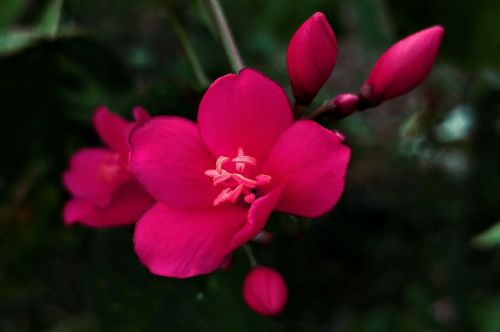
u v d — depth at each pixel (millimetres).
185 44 172
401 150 329
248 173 141
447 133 292
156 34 366
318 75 146
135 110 145
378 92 149
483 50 184
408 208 354
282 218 153
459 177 327
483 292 305
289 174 137
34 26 196
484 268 310
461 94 278
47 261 345
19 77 190
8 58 185
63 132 204
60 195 224
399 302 340
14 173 208
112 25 329
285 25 232
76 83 196
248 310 168
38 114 198
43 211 234
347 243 358
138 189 147
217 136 140
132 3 298
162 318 169
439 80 278
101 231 172
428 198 345
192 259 135
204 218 138
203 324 168
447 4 180
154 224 137
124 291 169
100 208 147
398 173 381
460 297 297
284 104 139
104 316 169
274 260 177
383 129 417
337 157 134
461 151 314
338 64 467
